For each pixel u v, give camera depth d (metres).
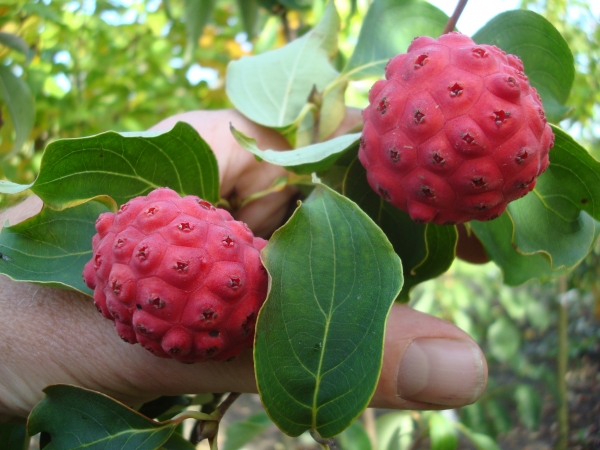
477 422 0.33
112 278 0.09
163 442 0.10
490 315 0.47
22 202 0.14
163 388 0.12
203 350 0.09
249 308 0.09
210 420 0.11
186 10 0.24
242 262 0.09
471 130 0.09
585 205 0.12
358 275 0.09
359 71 0.15
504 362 0.46
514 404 0.43
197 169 0.12
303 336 0.09
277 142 0.15
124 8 0.33
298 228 0.09
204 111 0.16
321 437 0.09
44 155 0.10
